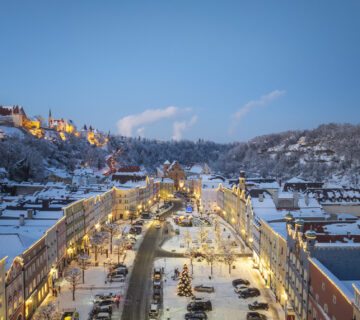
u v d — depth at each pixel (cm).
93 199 11831
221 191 16500
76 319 6184
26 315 6159
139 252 10300
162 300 7069
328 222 7256
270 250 7806
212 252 9069
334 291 4462
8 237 6506
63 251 8744
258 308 6619
